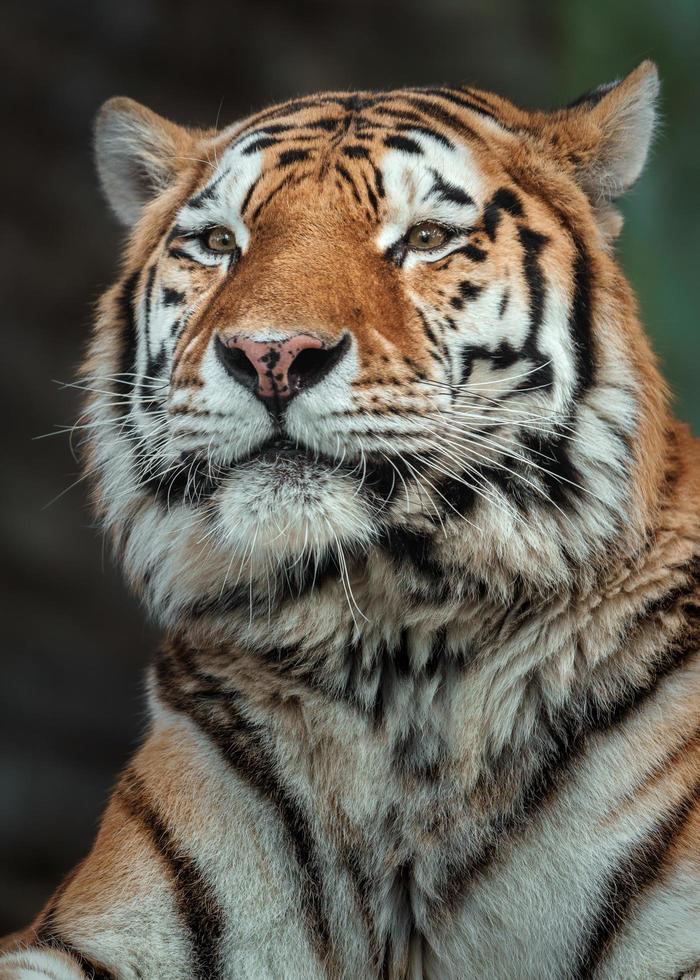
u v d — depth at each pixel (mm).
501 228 5477
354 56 9094
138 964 5422
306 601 5445
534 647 5434
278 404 5398
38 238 8297
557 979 5418
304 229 5461
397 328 5434
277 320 5402
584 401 5461
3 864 7254
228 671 5465
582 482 5449
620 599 5434
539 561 5438
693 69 8102
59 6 8273
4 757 7547
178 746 5461
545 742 5426
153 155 5602
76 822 7516
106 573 8234
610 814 5406
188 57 8672
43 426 8211
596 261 5500
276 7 8852
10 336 8172
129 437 5508
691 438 5543
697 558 5449
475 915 5422
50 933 5438
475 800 5422
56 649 7973
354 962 5434
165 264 5516
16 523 7992
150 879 5434
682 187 7852
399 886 5430
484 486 5441
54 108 8320
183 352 5461
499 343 5461
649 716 5414
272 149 5516
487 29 9156
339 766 5438
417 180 5477
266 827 5441
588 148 5520
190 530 5465
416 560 5441
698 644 5426
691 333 7637
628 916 5398
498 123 5539
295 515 5406
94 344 5559
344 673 5441
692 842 5391
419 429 5426
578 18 8641
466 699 5434
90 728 7859
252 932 5434
